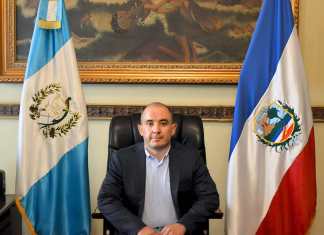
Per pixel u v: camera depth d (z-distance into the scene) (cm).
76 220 243
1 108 282
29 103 239
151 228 201
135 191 213
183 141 232
